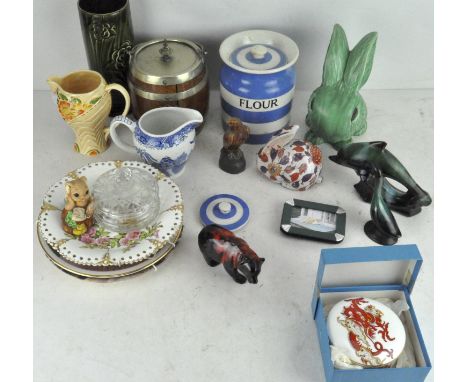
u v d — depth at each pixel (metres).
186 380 0.85
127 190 0.96
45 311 0.93
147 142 1.03
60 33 1.21
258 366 0.87
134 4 1.16
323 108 1.12
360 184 1.09
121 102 1.21
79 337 0.90
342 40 1.06
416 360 0.85
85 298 0.95
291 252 1.01
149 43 1.14
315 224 1.03
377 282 0.91
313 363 0.87
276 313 0.93
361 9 1.18
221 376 0.86
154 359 0.88
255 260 0.88
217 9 1.17
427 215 1.07
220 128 1.23
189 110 1.06
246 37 1.16
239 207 1.06
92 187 1.03
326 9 1.17
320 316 0.87
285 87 1.10
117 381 0.85
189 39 1.22
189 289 0.96
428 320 0.92
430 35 1.22
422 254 1.01
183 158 1.08
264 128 1.15
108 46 1.12
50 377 0.85
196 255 1.00
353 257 0.82
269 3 1.16
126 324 0.91
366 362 0.81
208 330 0.91
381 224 0.99
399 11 1.18
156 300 0.94
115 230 0.96
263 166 1.09
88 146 1.15
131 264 0.92
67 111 1.07
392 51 1.25
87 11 1.14
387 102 1.29
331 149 1.18
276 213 1.07
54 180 1.12
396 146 1.19
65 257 0.91
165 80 1.07
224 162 1.12
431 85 1.32
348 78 1.08
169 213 0.98
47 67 1.27
